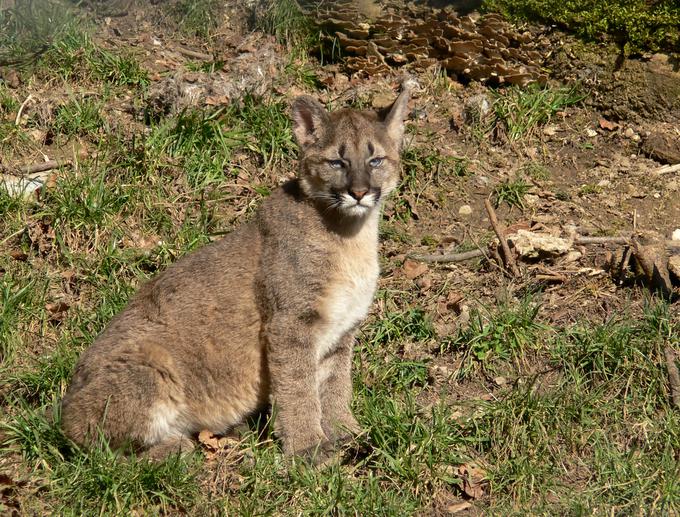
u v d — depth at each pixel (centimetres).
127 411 513
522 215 732
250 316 536
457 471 514
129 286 649
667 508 479
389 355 613
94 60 838
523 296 644
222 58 872
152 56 872
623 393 557
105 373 514
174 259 683
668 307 601
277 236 536
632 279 636
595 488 498
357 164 536
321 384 566
